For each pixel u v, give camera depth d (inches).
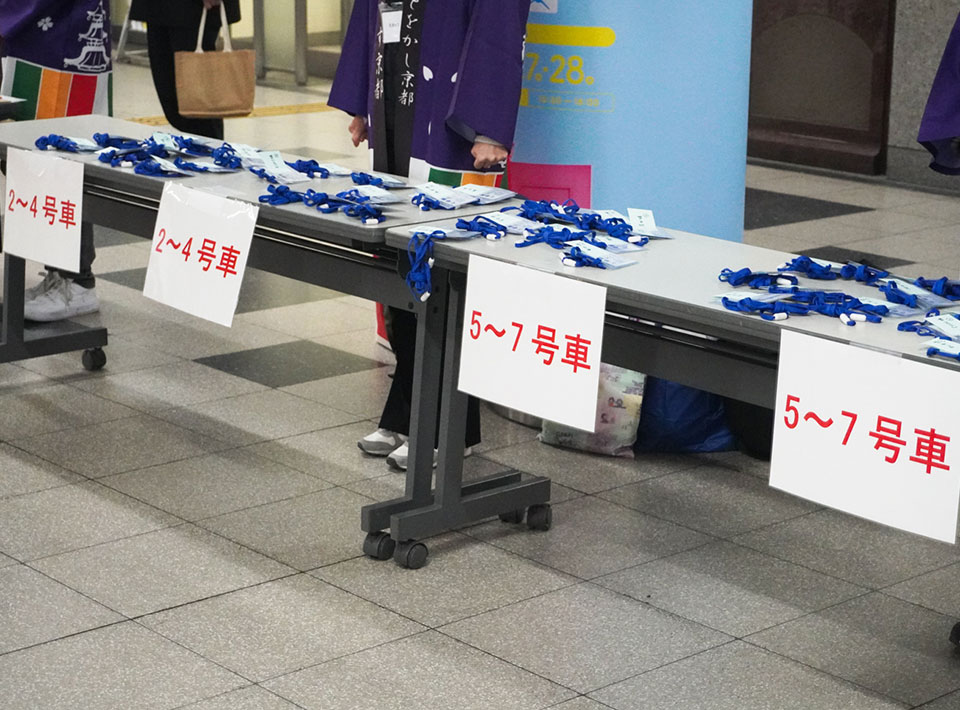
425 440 127.3
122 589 118.3
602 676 106.1
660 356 106.9
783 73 334.3
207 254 126.6
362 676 105.1
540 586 121.4
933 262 234.8
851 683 106.0
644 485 145.7
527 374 108.3
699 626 114.6
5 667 105.0
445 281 123.6
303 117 359.6
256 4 424.8
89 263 193.6
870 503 87.2
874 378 86.2
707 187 153.9
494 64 134.0
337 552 127.0
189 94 189.0
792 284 102.3
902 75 308.3
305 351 186.5
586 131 151.7
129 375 174.6
